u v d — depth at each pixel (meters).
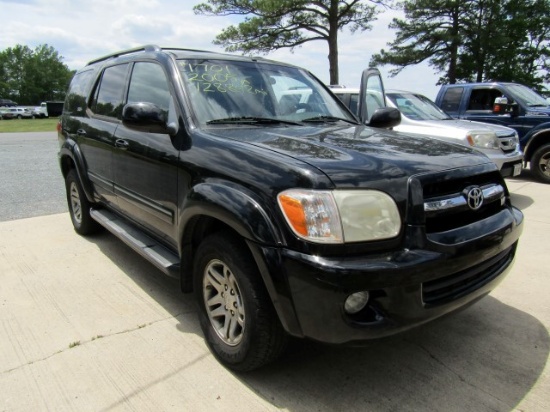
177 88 3.17
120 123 3.84
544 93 31.42
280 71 3.83
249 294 2.38
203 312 2.83
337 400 2.42
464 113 9.34
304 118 3.52
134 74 3.83
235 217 2.34
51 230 5.35
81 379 2.58
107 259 4.40
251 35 22.86
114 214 4.41
